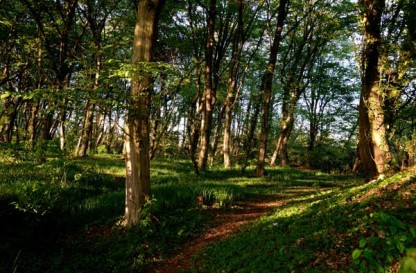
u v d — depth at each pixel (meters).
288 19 27.59
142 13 9.38
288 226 7.93
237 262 6.42
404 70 10.51
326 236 6.35
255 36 28.66
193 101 28.98
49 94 7.91
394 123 11.29
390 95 10.75
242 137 44.69
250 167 26.67
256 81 38.88
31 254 7.83
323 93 38.12
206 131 21.75
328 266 5.21
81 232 9.72
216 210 11.81
